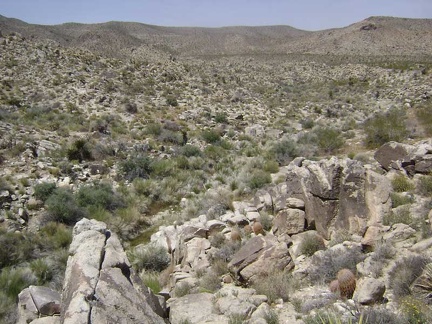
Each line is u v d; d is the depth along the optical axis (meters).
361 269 8.90
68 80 42.47
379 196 11.08
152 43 159.25
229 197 18.12
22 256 13.91
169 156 26.11
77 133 27.92
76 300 5.80
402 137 25.17
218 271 11.04
